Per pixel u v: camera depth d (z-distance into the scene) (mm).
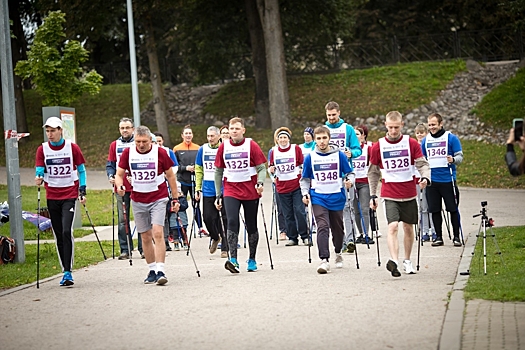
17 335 9242
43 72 29797
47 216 22016
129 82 58250
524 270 11852
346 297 10680
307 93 48406
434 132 16500
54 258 16672
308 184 13641
